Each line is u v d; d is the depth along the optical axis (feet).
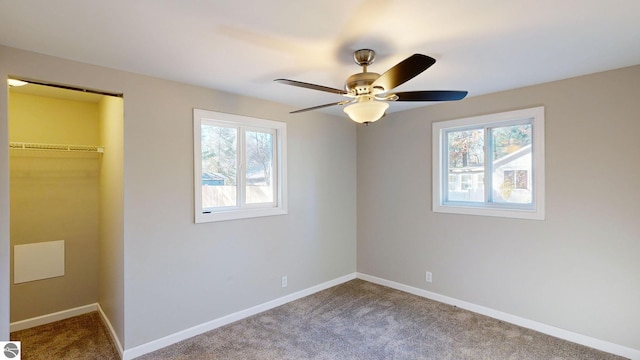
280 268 11.66
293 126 12.05
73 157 10.78
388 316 10.55
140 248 8.36
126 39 6.30
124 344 8.13
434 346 8.65
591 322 8.60
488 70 8.18
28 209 10.01
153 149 8.57
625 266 8.12
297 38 6.24
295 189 12.16
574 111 8.78
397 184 13.08
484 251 10.62
